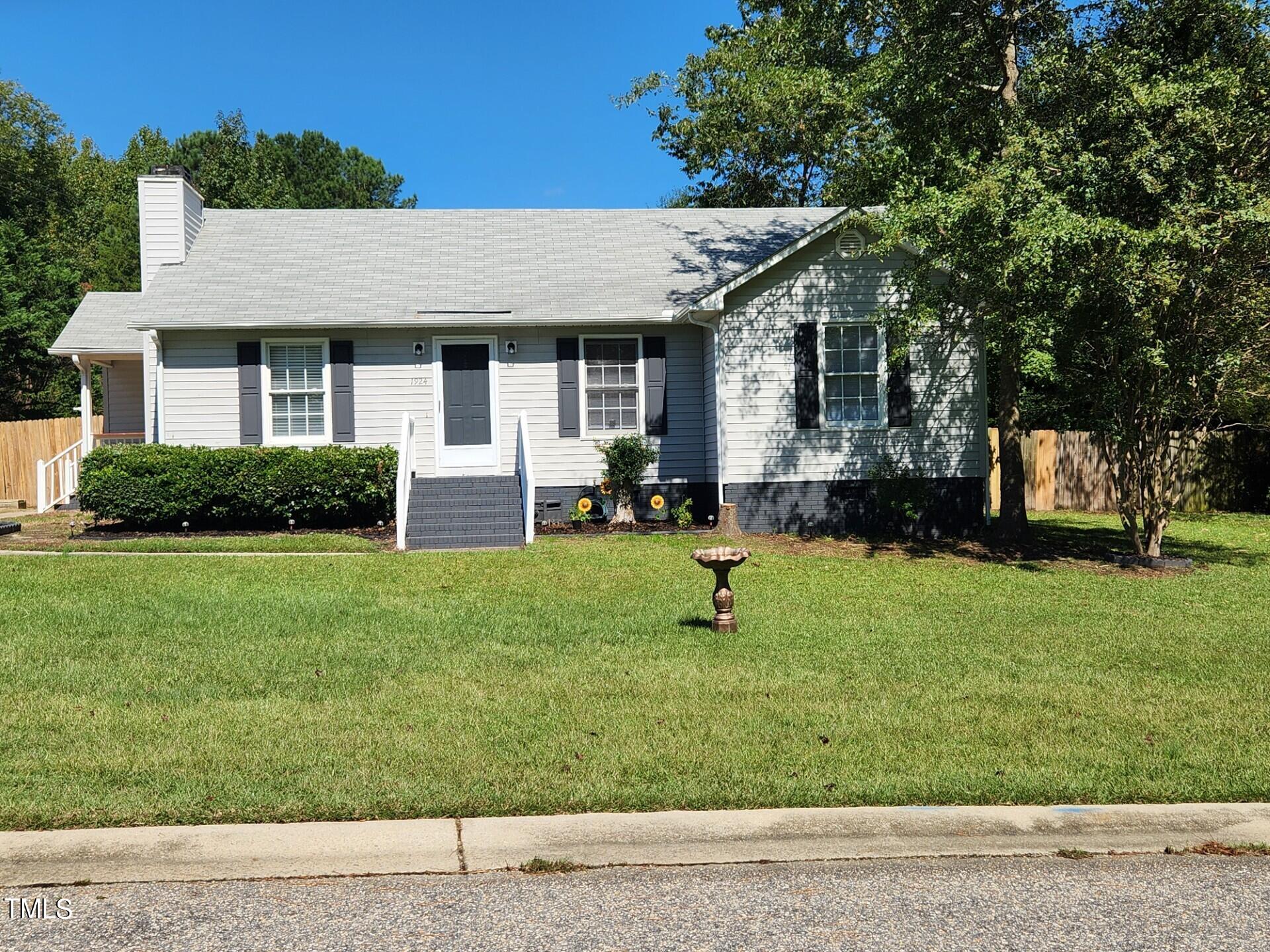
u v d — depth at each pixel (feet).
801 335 52.80
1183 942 12.16
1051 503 72.59
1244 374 42.24
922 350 53.42
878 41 51.90
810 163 102.47
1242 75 41.24
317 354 54.90
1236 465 73.36
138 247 137.39
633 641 28.12
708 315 52.75
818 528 53.06
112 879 13.60
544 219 68.85
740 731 19.83
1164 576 41.75
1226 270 38.96
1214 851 14.99
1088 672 25.17
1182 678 24.77
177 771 17.19
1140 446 44.50
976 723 20.61
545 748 18.57
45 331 111.34
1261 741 19.60
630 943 11.99
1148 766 18.03
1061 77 44.21
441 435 55.36
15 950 11.65
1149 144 39.32
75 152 186.91
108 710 20.77
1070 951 11.92
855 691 23.04
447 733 19.53
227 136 153.28
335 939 11.99
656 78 106.52
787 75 66.44
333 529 50.85
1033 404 72.64
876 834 15.16
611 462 53.88
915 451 53.52
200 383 53.93
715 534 51.44
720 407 52.60
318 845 14.47
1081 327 41.81
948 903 13.16
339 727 19.86
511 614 31.65
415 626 29.50
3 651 25.41
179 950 11.71
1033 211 38.65
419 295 56.65
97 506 48.49
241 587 35.04
